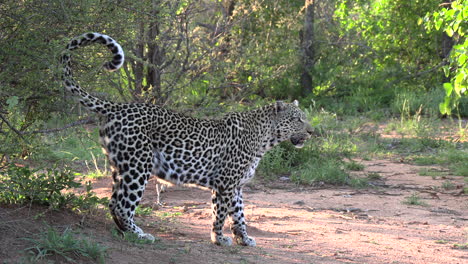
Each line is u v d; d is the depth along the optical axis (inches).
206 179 343.3
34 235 266.4
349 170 685.3
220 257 296.5
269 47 1035.9
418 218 478.6
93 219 334.0
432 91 1168.2
